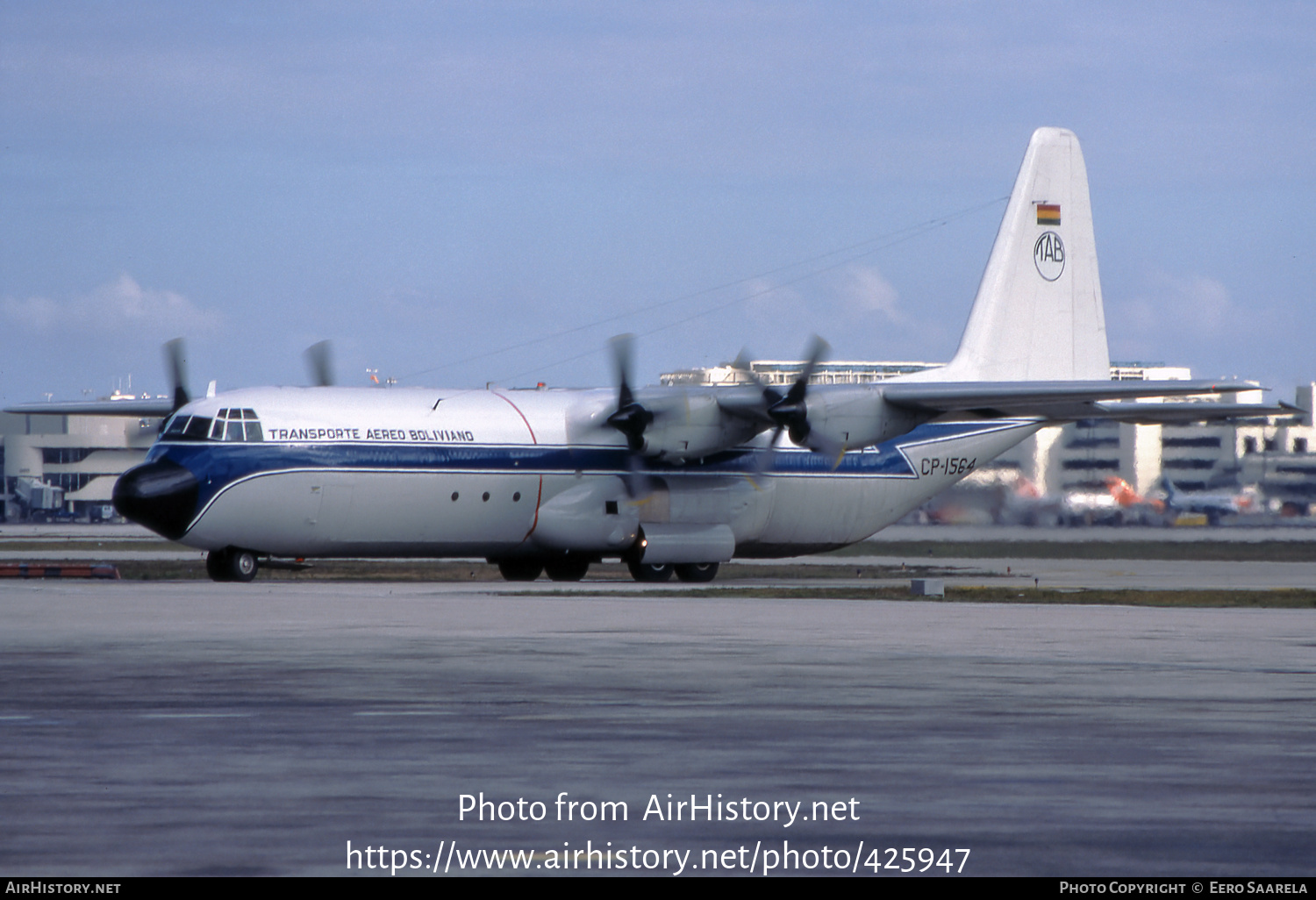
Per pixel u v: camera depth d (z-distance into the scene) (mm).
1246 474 162125
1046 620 68062
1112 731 34188
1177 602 83875
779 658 49625
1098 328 125375
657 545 108688
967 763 30047
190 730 33844
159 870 21781
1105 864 22344
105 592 85625
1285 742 32656
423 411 103500
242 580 100500
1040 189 123500
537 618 67000
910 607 77000
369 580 109938
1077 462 160375
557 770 29188
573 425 107938
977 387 103375
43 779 28125
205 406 98250
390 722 35125
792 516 115938
